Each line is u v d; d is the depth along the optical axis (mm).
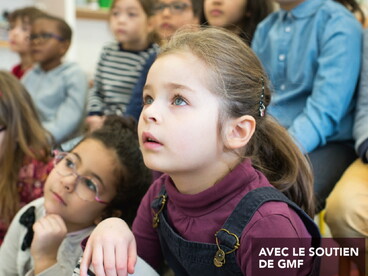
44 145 1281
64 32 2154
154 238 795
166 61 594
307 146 1076
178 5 1646
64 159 954
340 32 1155
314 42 1191
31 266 970
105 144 962
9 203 1194
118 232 657
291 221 620
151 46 1830
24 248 973
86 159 935
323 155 1122
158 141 579
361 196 942
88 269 636
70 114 1984
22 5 3068
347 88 1131
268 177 768
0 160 1234
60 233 880
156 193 779
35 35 2127
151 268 726
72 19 2674
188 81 579
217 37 656
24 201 1229
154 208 742
